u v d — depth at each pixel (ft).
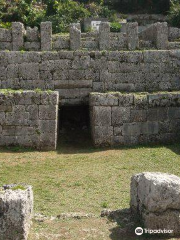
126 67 56.39
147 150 47.39
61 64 55.77
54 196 32.27
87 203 30.55
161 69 56.85
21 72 55.52
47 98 48.55
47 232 23.26
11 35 58.44
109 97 49.83
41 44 57.98
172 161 42.09
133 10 137.18
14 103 48.49
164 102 50.67
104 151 48.14
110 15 119.14
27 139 48.88
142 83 56.70
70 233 23.06
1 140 48.75
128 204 30.07
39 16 93.97
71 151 48.78
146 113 50.52
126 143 50.39
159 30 59.47
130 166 40.73
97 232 23.11
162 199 22.11
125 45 59.26
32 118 48.70
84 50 57.31
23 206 21.31
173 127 51.08
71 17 102.83
